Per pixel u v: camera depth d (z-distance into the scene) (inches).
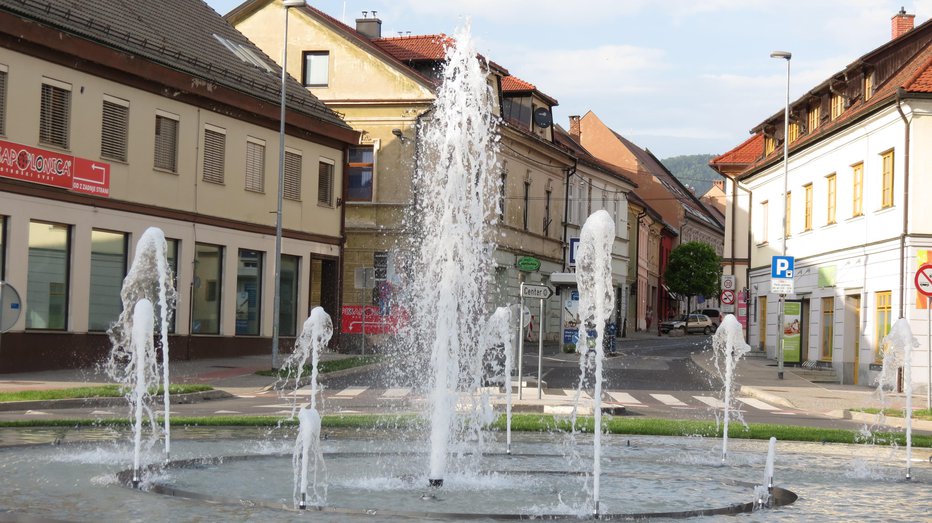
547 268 2434.8
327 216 1712.6
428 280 554.3
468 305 534.0
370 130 1941.4
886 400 1132.5
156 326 1338.6
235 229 1489.9
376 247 1926.7
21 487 404.2
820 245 1599.4
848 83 1530.5
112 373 1134.4
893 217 1302.9
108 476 437.7
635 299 3548.2
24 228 1126.4
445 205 524.7
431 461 458.6
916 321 1253.7
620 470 513.3
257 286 1553.9
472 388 666.2
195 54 1435.8
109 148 1254.9
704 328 3558.1
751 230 2075.5
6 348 1098.1
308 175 1658.5
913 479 504.4
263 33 1995.6
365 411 866.1
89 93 1216.2
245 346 1521.9
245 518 342.0
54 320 1176.8
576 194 2642.7
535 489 442.0
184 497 386.0
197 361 1386.6
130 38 1291.8
